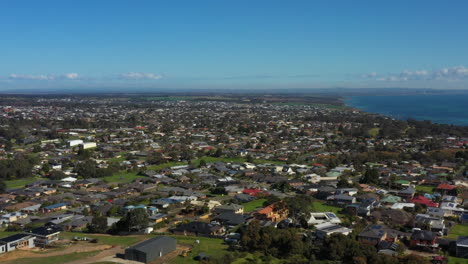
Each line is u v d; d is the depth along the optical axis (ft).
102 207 422.41
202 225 344.90
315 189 495.82
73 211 419.13
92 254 289.33
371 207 404.98
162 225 365.20
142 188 515.91
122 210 410.52
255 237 292.81
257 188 510.17
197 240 317.01
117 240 324.39
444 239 308.81
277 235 295.28
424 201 432.66
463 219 372.58
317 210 406.00
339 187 503.61
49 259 279.69
